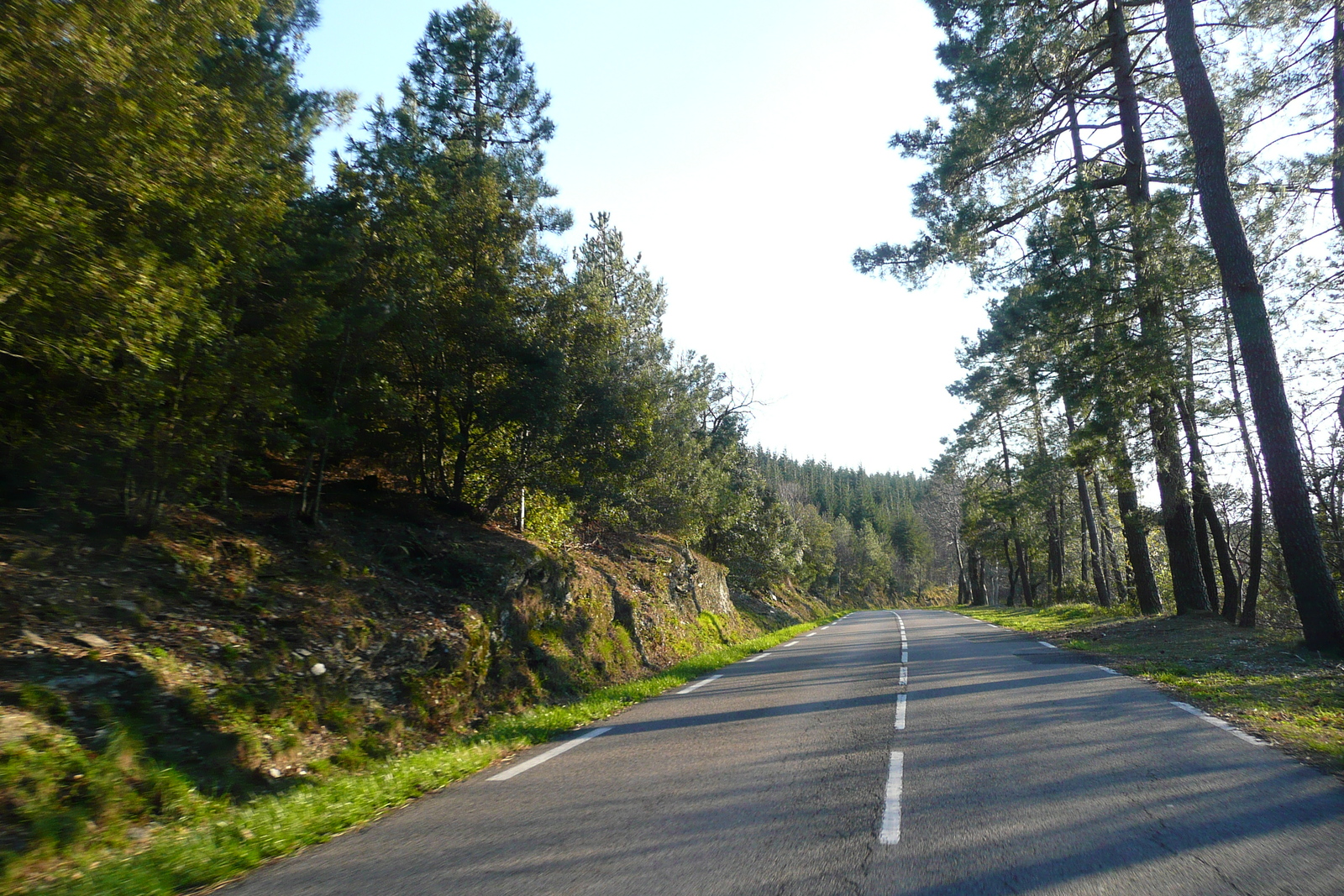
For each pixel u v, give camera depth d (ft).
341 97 35.86
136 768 18.99
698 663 52.49
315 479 46.44
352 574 34.96
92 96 21.26
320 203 37.06
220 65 28.35
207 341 25.58
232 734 22.13
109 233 22.86
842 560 292.20
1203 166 43.29
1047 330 60.13
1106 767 20.20
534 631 42.63
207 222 25.52
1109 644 51.47
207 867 14.88
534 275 50.31
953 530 210.59
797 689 38.17
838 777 20.48
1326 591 39.09
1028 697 31.60
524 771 23.07
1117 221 55.52
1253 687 31.53
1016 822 16.19
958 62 57.21
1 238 19.57
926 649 56.80
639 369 65.57
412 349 41.96
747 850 15.24
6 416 25.20
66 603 22.99
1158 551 126.52
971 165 61.46
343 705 27.25
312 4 45.39
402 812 19.13
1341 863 13.51
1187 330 53.98
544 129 69.97
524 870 14.60
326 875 14.75
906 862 14.28
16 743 17.16
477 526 48.42
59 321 21.66
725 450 113.09
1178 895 12.46
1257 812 16.22
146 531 28.43
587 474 57.26
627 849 15.57
